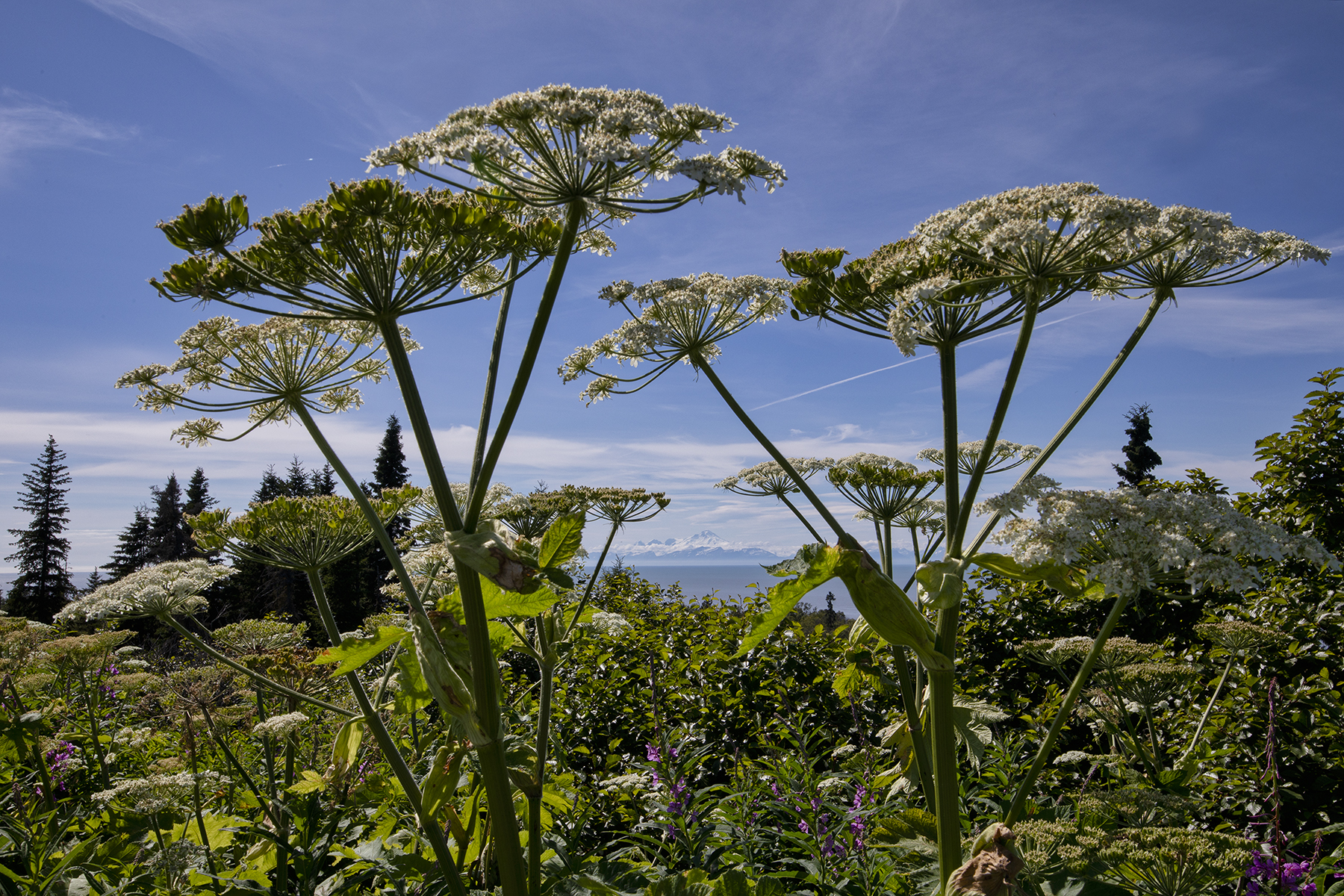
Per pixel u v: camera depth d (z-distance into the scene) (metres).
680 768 4.68
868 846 3.74
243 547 3.49
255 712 5.17
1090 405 3.15
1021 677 7.81
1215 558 2.71
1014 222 2.71
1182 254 3.15
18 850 4.29
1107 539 2.92
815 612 11.16
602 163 2.33
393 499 3.81
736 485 4.70
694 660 7.95
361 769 4.39
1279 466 7.80
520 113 2.43
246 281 2.45
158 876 3.79
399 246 2.51
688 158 2.69
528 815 3.17
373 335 3.71
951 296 3.02
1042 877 2.93
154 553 53.22
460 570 2.50
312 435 3.44
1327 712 4.71
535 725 5.75
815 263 3.35
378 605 36.78
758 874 3.88
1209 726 5.11
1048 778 5.25
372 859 3.58
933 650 2.66
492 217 2.61
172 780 4.07
